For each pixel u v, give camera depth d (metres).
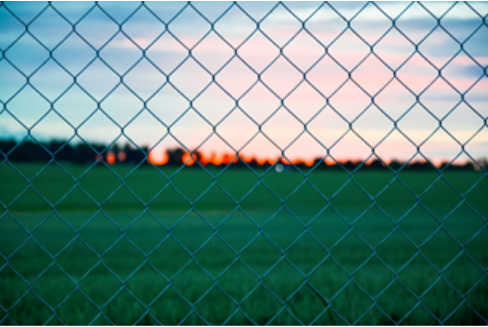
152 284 4.96
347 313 3.65
